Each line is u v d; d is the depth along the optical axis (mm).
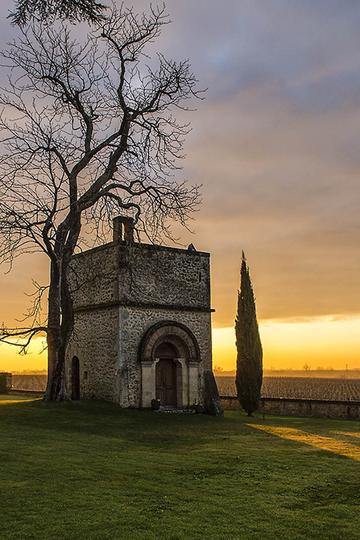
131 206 24672
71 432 17266
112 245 24984
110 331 24469
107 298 25031
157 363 25312
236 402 30266
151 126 24750
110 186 24594
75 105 24797
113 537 7559
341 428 20672
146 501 9359
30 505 8891
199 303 26750
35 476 10789
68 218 23406
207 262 27516
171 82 24844
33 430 17094
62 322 23281
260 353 27844
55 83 24328
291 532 8023
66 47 24469
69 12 10445
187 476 11367
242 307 28250
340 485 10891
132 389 23703
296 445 15906
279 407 27875
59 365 23094
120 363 23625
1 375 36781
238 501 9570
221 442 16406
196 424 20953
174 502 9359
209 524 8250
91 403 22984
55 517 8336
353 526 8352
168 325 24953
